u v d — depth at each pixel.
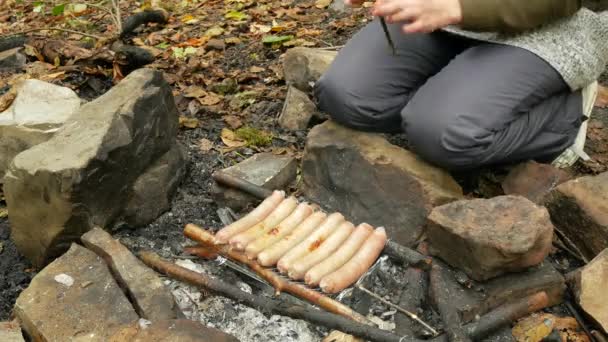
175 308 2.17
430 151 2.52
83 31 4.87
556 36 2.50
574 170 2.84
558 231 2.53
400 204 2.53
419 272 2.34
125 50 3.95
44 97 3.02
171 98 2.86
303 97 3.35
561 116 2.66
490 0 2.34
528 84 2.48
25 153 2.41
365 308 2.25
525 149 2.61
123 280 2.23
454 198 2.49
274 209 2.53
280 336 2.18
